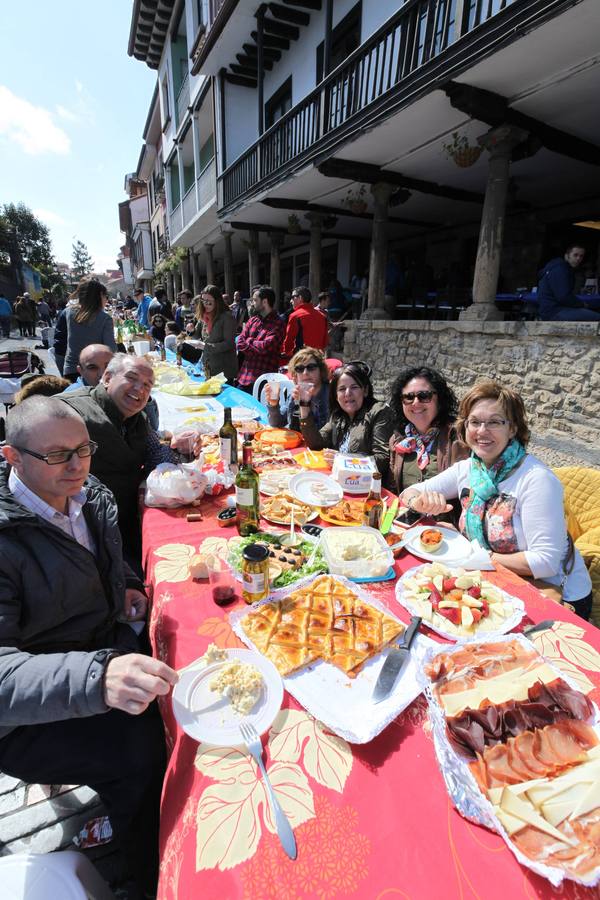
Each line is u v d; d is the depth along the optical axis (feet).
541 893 2.10
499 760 2.52
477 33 12.34
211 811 2.51
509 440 5.78
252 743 2.85
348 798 2.57
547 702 2.85
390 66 16.90
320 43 27.61
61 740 3.91
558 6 10.29
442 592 4.28
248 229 35.01
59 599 4.22
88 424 7.14
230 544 5.21
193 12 39.65
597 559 6.20
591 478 7.34
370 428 8.77
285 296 36.86
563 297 15.58
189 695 3.19
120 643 4.95
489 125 16.22
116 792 4.04
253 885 2.17
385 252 23.13
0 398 15.53
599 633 3.95
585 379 14.37
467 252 31.96
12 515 3.94
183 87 46.11
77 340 14.11
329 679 3.34
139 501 7.16
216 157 36.24
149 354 20.74
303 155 21.42
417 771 2.73
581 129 16.66
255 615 3.96
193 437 8.29
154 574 4.90
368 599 4.22
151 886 4.09
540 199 25.38
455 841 2.34
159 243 79.82
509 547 5.76
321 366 10.52
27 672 3.25
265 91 36.06
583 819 2.21
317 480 7.12
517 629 4.01
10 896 2.78
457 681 3.10
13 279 88.38
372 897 2.11
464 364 18.75
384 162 20.11
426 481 6.73
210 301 16.63
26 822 5.11
